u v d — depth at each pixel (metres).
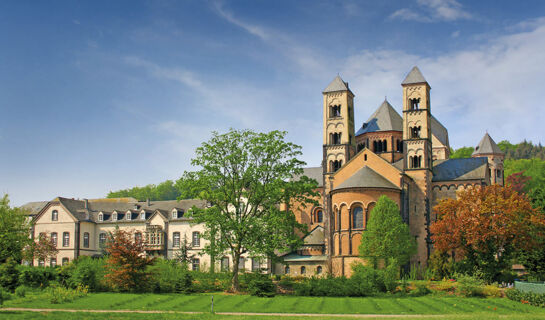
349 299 55.94
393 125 100.00
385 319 42.56
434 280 72.62
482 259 66.88
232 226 65.31
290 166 68.56
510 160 175.12
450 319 42.38
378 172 89.00
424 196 89.94
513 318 42.94
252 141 67.56
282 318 43.44
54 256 112.50
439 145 117.00
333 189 85.81
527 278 67.06
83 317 44.19
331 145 96.94
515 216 63.94
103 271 65.69
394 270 64.44
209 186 67.50
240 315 45.59
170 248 106.19
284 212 67.50
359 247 75.88
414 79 94.19
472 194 69.19
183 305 52.00
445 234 67.81
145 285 62.84
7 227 83.06
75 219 112.69
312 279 65.50
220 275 73.38
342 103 97.94
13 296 57.53
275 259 66.56
